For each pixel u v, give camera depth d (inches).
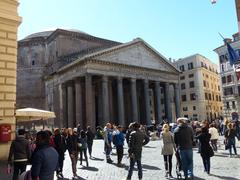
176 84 2491.4
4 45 565.6
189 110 3048.7
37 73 2684.5
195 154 784.3
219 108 3319.4
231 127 717.9
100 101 2197.3
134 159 447.2
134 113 2096.5
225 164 597.0
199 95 2960.1
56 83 2346.2
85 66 1914.4
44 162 234.8
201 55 3093.0
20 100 2687.0
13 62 574.6
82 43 2532.0
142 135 452.8
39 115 729.6
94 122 2282.2
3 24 569.0
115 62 2037.4
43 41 2723.9
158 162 667.4
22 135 411.2
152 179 470.6
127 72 2126.0
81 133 654.5
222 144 1030.4
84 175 532.7
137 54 2226.9
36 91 2659.9
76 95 2026.3
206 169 516.1
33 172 231.0
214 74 3358.8
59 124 2241.6
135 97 2132.1
